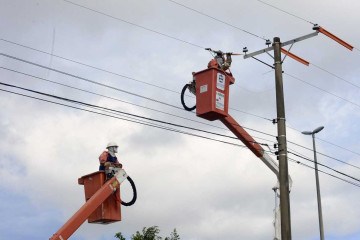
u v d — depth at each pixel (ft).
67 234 44.83
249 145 54.24
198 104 50.52
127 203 49.52
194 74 51.21
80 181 50.34
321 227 98.68
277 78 56.80
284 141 54.60
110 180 48.24
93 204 46.70
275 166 56.65
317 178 99.86
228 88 51.34
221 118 51.55
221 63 51.60
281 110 55.62
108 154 49.70
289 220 52.65
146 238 100.53
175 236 102.17
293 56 58.65
